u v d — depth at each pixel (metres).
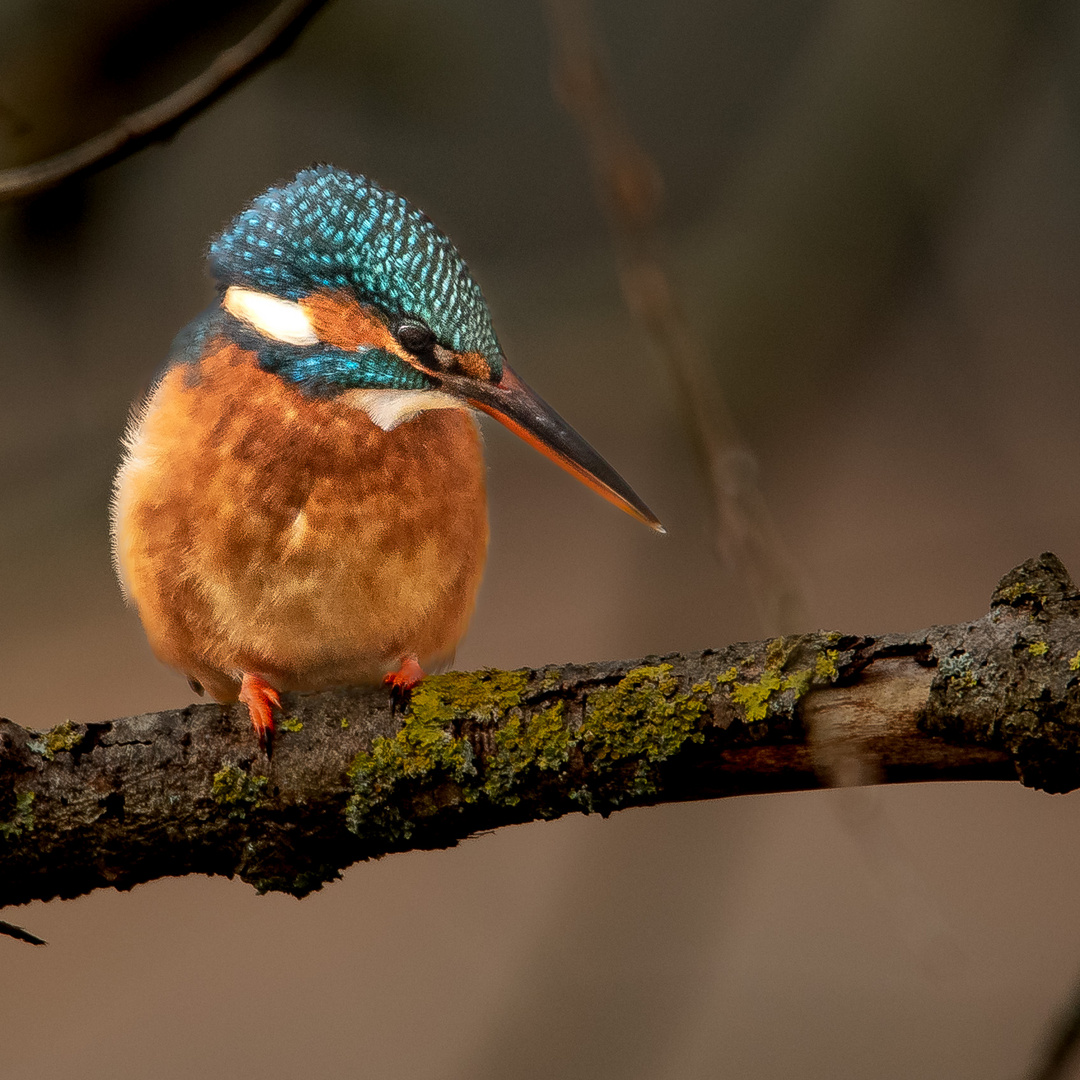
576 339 12.59
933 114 9.45
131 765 6.12
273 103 13.13
